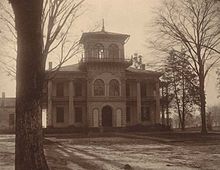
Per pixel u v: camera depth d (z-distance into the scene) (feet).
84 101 218.59
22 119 30.66
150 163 53.16
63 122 215.72
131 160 57.82
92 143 108.99
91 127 210.38
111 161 56.29
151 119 227.20
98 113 215.51
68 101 216.33
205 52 136.15
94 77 216.74
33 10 30.35
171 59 140.97
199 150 76.43
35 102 30.99
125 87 220.43
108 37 218.38
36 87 30.94
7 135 202.28
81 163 53.11
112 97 217.97
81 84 221.05
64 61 74.84
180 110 231.30
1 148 91.20
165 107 247.70
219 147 82.58
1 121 263.08
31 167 30.30
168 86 229.45
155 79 223.71
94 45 217.56
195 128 243.60
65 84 218.59
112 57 219.00
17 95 31.07
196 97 215.72
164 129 209.67
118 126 216.54
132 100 224.94
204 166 48.96
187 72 160.86
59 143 109.29
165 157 62.75
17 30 30.81
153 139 116.37
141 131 207.31
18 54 31.01
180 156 64.13
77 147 91.97
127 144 102.27
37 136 30.86
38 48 31.07
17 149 30.71
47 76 74.59
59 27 67.10
